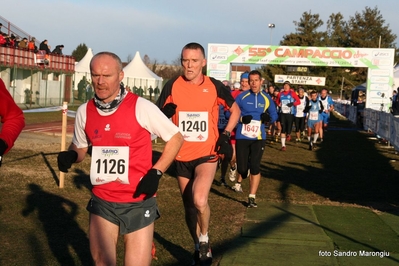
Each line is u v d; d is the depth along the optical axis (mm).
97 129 3566
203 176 4973
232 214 7254
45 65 32281
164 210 7242
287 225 6750
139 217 3549
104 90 3477
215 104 5223
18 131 3428
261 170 11633
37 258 5047
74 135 3783
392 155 15602
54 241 5609
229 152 5031
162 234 6082
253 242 5945
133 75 44281
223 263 5188
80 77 42844
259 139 7734
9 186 8320
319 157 14688
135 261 3490
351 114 34656
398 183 10422
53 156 11867
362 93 34000
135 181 3549
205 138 5117
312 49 25047
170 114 4840
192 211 5199
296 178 10672
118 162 3525
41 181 8852
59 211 6891
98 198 3584
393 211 7797
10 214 6617
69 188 8406
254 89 7871
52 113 27891
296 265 5211
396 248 5871
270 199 8383
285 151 16078
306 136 21781
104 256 3396
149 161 3639
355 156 15156
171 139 3609
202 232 4965
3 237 5664
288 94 16266
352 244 5984
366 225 6887
